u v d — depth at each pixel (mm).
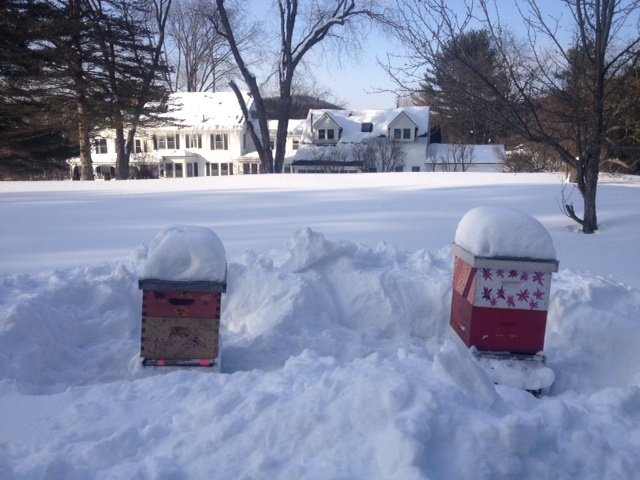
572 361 4711
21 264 7836
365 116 50125
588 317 5008
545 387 4184
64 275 6141
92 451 2723
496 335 4316
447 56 9148
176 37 51531
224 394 3104
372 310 5680
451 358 2969
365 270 6043
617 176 22125
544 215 12594
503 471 2459
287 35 31125
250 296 5699
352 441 2590
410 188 19188
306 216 12648
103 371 4668
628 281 6922
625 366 4688
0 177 33656
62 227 11188
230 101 52031
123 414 3238
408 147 46125
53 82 28172
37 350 4473
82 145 29984
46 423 3164
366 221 11906
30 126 29453
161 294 4242
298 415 2740
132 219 12336
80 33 27828
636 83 10141
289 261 6012
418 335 5602
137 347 4965
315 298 5684
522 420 2678
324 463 2500
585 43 8992
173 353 4289
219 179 23344
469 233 4418
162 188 20125
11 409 3365
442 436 2547
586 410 3145
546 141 9492
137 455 2736
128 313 5551
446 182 21109
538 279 4258
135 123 30172
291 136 54344
